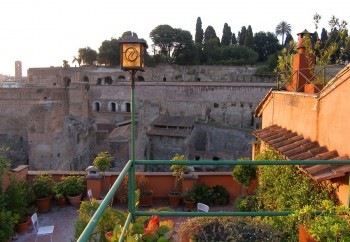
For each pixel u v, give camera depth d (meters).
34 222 10.04
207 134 47.66
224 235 5.37
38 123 27.92
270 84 55.41
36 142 28.14
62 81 69.88
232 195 13.55
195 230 5.43
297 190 7.61
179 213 4.86
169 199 13.40
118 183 3.48
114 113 53.84
